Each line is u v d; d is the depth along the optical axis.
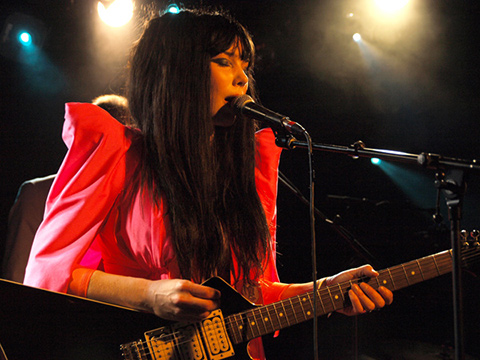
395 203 4.05
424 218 4.15
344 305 1.45
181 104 1.35
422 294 3.96
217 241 1.36
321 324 4.13
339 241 4.11
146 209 1.32
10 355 1.16
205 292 1.17
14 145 3.98
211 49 1.39
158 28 1.42
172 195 1.32
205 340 1.28
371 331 4.10
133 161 1.36
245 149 1.48
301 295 1.42
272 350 4.02
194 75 1.36
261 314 1.35
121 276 1.24
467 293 3.83
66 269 1.21
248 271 1.42
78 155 1.28
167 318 1.19
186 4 3.68
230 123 1.43
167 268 1.33
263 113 1.30
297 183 4.48
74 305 1.22
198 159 1.35
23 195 2.17
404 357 3.63
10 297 1.19
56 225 1.23
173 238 1.30
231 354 1.30
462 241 1.47
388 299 1.46
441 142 4.81
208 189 1.36
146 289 1.19
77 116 1.29
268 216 1.60
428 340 3.98
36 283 1.22
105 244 1.38
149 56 1.40
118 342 1.23
